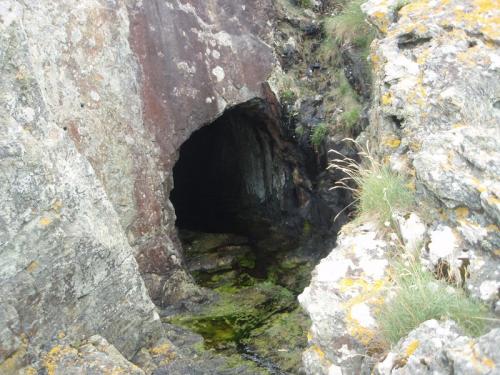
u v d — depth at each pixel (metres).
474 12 4.15
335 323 2.78
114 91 5.02
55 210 3.66
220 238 6.83
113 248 4.05
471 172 3.08
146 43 5.27
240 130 7.51
